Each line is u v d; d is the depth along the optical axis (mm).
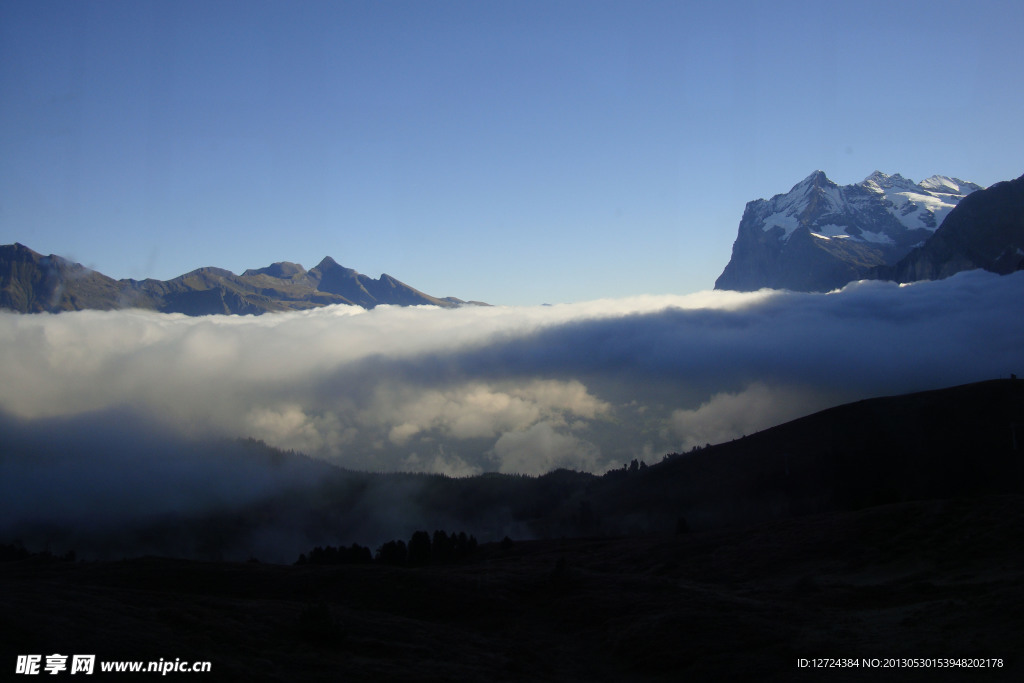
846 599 46000
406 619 42531
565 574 53375
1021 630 32438
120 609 33312
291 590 49938
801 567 59094
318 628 34781
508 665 35531
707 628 39312
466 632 41750
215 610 37281
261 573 53594
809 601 46438
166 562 57844
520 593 50031
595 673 37000
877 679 30000
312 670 30266
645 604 45875
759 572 60062
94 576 54281
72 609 31047
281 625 35781
